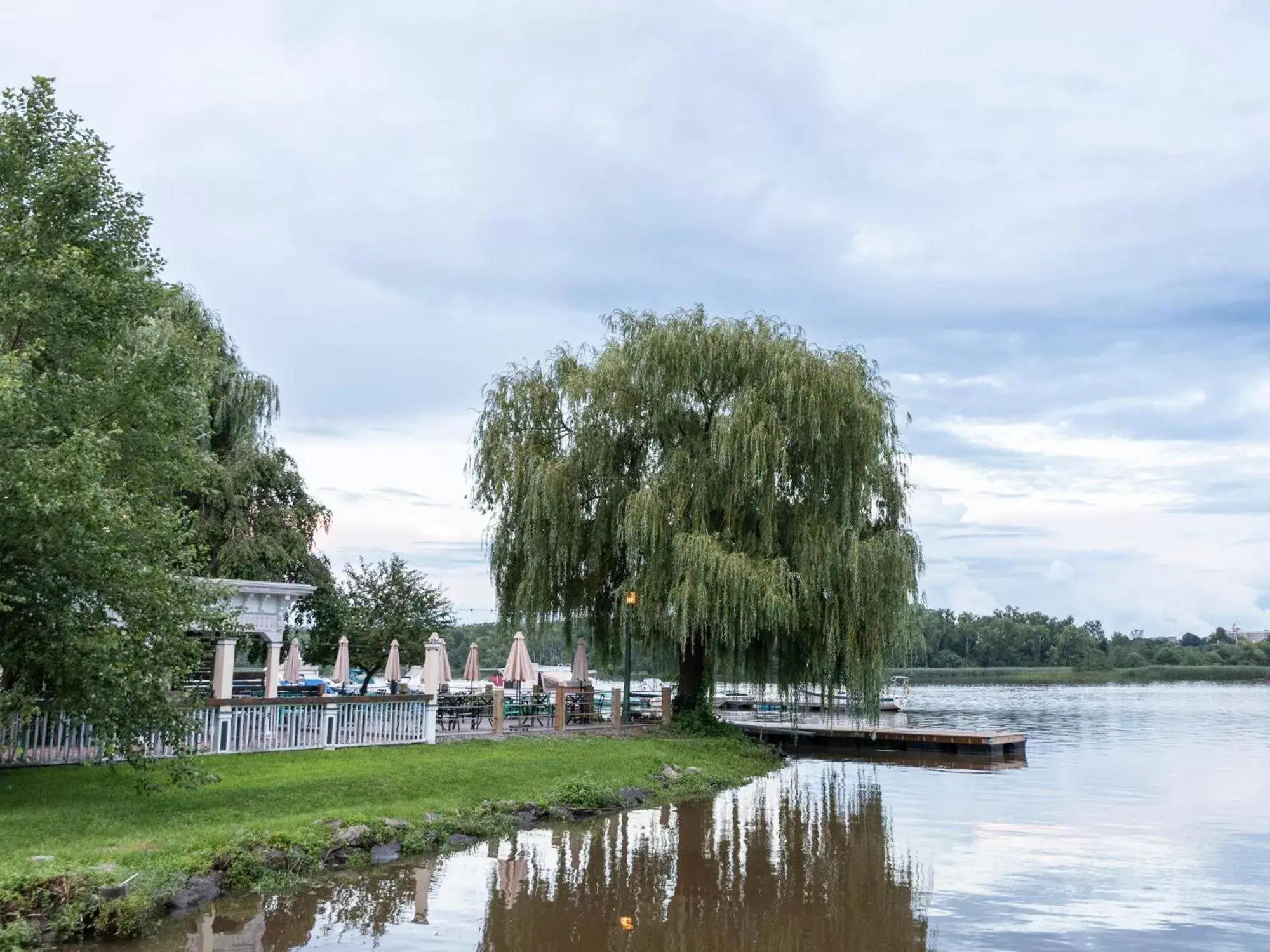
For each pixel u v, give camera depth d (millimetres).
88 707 12797
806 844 15641
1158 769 27141
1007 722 46875
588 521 25406
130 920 9695
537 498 24344
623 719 26766
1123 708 60469
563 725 24547
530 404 26172
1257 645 133375
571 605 26125
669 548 23719
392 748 19578
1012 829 17344
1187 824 17906
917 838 16406
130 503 14078
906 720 46781
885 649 24047
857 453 24266
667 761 22016
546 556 24688
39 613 12727
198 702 14781
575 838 15328
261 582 22016
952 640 138500
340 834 12844
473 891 12031
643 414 25062
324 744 19016
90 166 14391
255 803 13867
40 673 13336
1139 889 12930
